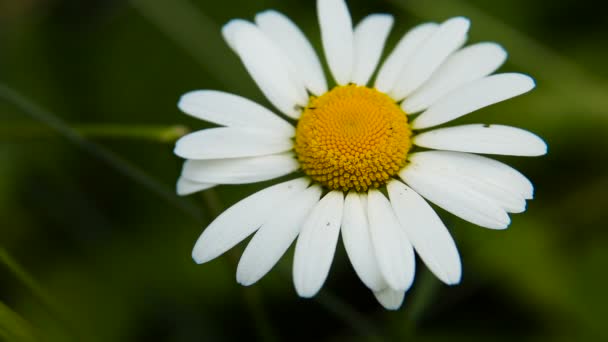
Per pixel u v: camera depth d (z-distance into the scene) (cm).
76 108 26
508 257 23
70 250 24
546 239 24
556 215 24
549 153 24
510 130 20
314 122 21
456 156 20
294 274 20
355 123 21
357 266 20
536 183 24
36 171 25
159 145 25
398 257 20
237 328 24
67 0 26
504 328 23
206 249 20
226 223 20
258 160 21
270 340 22
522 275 23
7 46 26
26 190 24
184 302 24
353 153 20
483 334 23
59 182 25
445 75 21
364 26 22
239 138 21
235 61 25
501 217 20
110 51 26
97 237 24
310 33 25
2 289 23
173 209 25
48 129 23
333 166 20
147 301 24
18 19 26
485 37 25
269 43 21
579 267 23
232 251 22
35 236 24
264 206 20
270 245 20
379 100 21
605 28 25
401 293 20
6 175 24
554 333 23
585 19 25
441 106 21
